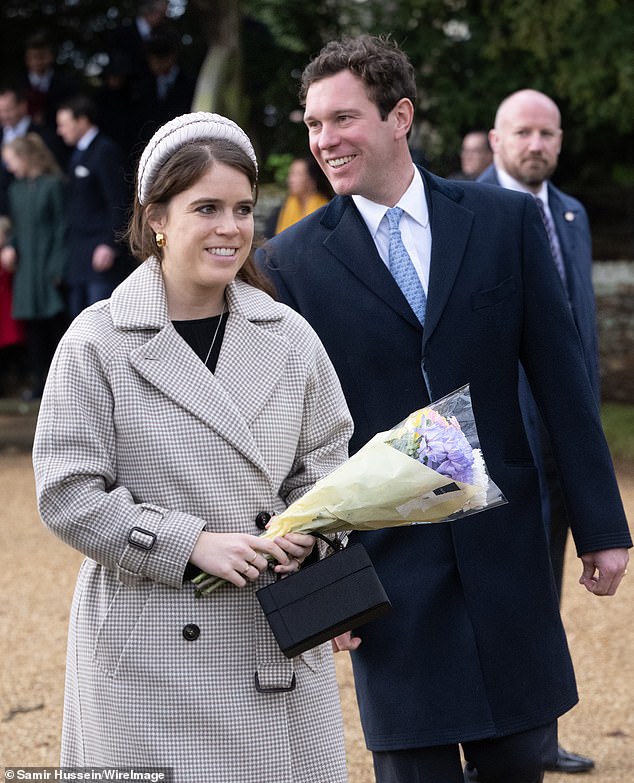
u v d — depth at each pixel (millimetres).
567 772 8391
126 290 5402
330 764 5324
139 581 5148
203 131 5246
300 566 5418
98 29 27250
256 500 5254
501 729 6254
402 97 6461
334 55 6438
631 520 14820
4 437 19984
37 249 20516
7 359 24766
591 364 9414
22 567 13273
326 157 6500
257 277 5766
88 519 5035
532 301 6625
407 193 6594
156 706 5090
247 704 5137
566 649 6613
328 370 5672
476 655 6277
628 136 25188
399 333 6449
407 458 5238
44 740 8797
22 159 20406
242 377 5336
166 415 5203
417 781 6297
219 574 4996
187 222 5180
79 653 5285
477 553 6359
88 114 19156
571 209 9719
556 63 22766
